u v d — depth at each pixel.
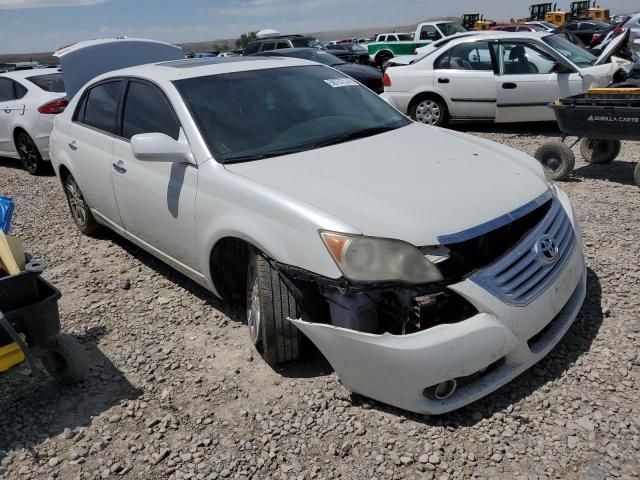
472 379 2.68
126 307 4.06
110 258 4.98
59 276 4.70
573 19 35.50
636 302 3.54
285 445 2.64
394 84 9.69
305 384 3.03
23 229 5.96
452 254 2.61
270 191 2.95
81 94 5.00
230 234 3.12
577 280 3.05
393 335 2.54
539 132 9.02
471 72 8.93
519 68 8.64
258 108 3.73
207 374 3.21
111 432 2.82
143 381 3.19
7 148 8.79
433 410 2.59
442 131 3.98
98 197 4.64
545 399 2.77
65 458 2.69
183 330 3.69
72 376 3.14
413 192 2.83
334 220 2.66
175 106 3.65
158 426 2.83
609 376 2.89
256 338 3.16
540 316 2.73
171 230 3.67
